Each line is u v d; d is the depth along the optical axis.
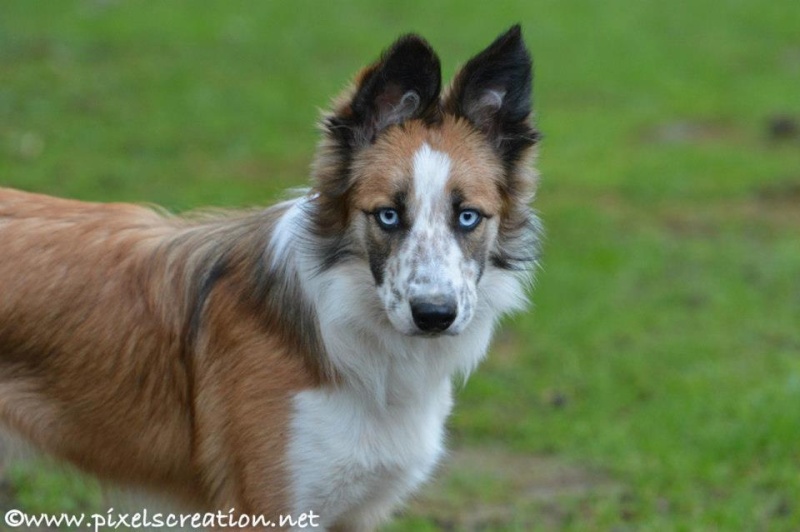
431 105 8.13
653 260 18.28
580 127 25.81
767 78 30.86
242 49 28.95
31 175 19.72
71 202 8.96
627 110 27.53
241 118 24.19
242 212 8.87
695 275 17.92
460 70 8.23
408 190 7.86
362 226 7.99
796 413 12.97
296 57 28.80
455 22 33.31
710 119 27.30
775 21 36.19
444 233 7.84
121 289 8.53
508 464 12.52
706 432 12.87
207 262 8.47
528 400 13.93
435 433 8.82
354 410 8.24
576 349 15.23
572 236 19.20
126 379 8.50
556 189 21.75
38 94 24.16
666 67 31.30
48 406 8.58
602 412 13.57
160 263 8.57
